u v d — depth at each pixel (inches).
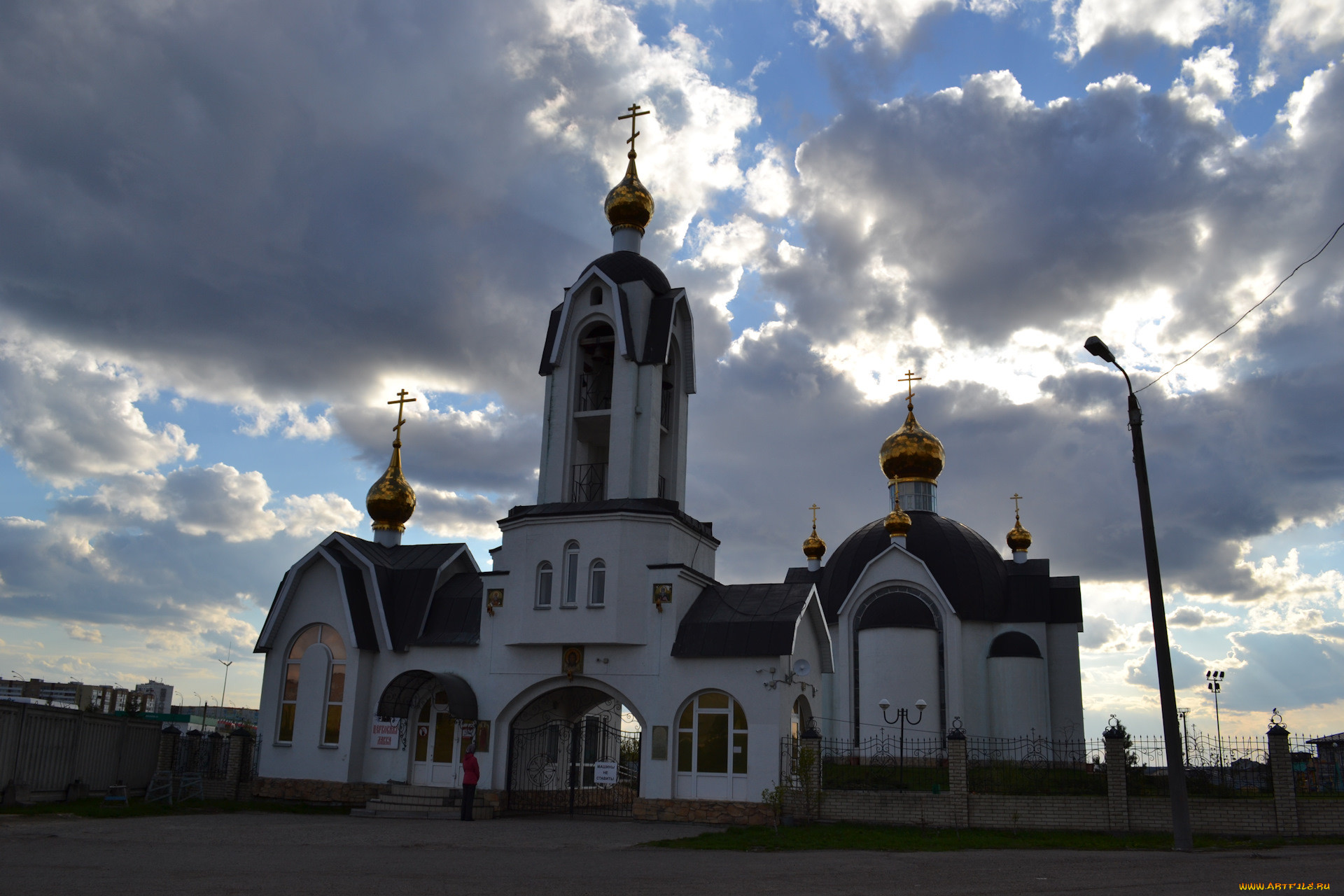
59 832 819.4
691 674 1079.0
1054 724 1813.5
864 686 1772.9
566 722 1240.8
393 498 1510.8
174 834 823.7
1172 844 864.3
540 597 1155.3
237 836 828.0
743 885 556.4
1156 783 1009.5
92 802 1077.1
